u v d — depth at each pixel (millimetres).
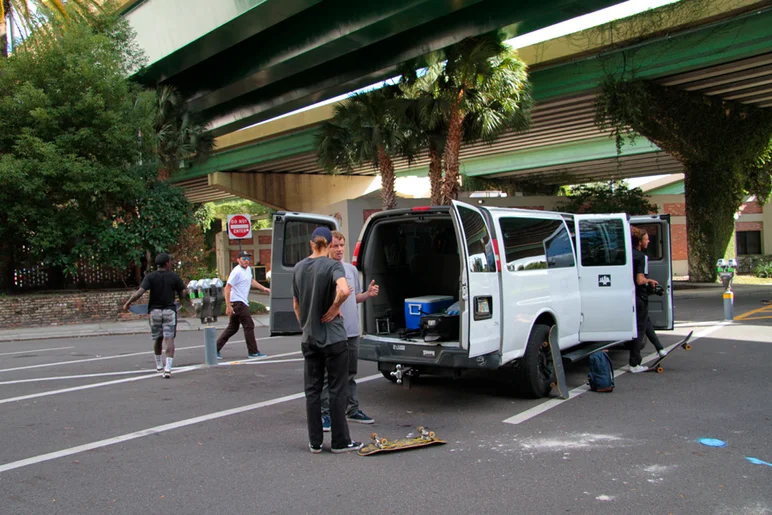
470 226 6188
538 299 6910
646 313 8305
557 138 29719
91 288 19781
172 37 18656
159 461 4973
